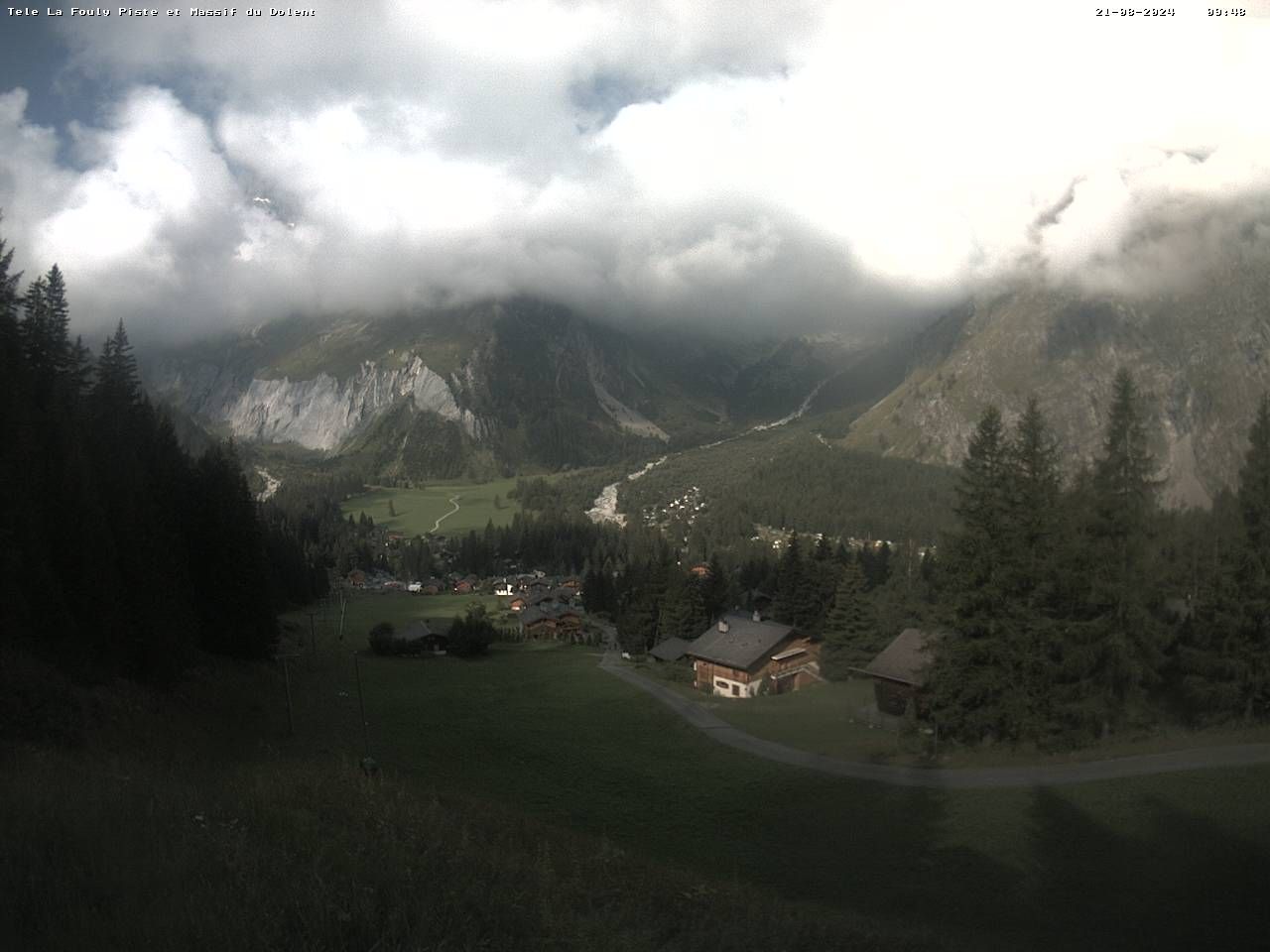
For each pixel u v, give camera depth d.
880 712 51.72
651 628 96.12
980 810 32.81
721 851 32.22
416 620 117.06
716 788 41.38
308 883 9.68
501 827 21.30
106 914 8.15
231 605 67.00
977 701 40.78
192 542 66.50
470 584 181.88
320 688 67.88
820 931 14.39
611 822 36.19
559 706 65.00
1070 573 39.50
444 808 21.66
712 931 12.70
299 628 110.88
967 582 40.84
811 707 57.28
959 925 23.41
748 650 69.12
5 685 32.16
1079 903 24.67
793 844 32.94
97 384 81.56
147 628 48.66
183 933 7.79
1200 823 28.80
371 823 15.20
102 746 31.59
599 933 10.98
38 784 12.93
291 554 140.62
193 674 54.03
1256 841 27.02
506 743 52.09
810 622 80.19
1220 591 40.03
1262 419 40.69
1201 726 39.81
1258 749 35.16
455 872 12.08
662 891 16.11
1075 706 38.38
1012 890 26.09
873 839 32.03
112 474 54.97
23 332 65.88
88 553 44.75
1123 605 39.34
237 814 13.28
